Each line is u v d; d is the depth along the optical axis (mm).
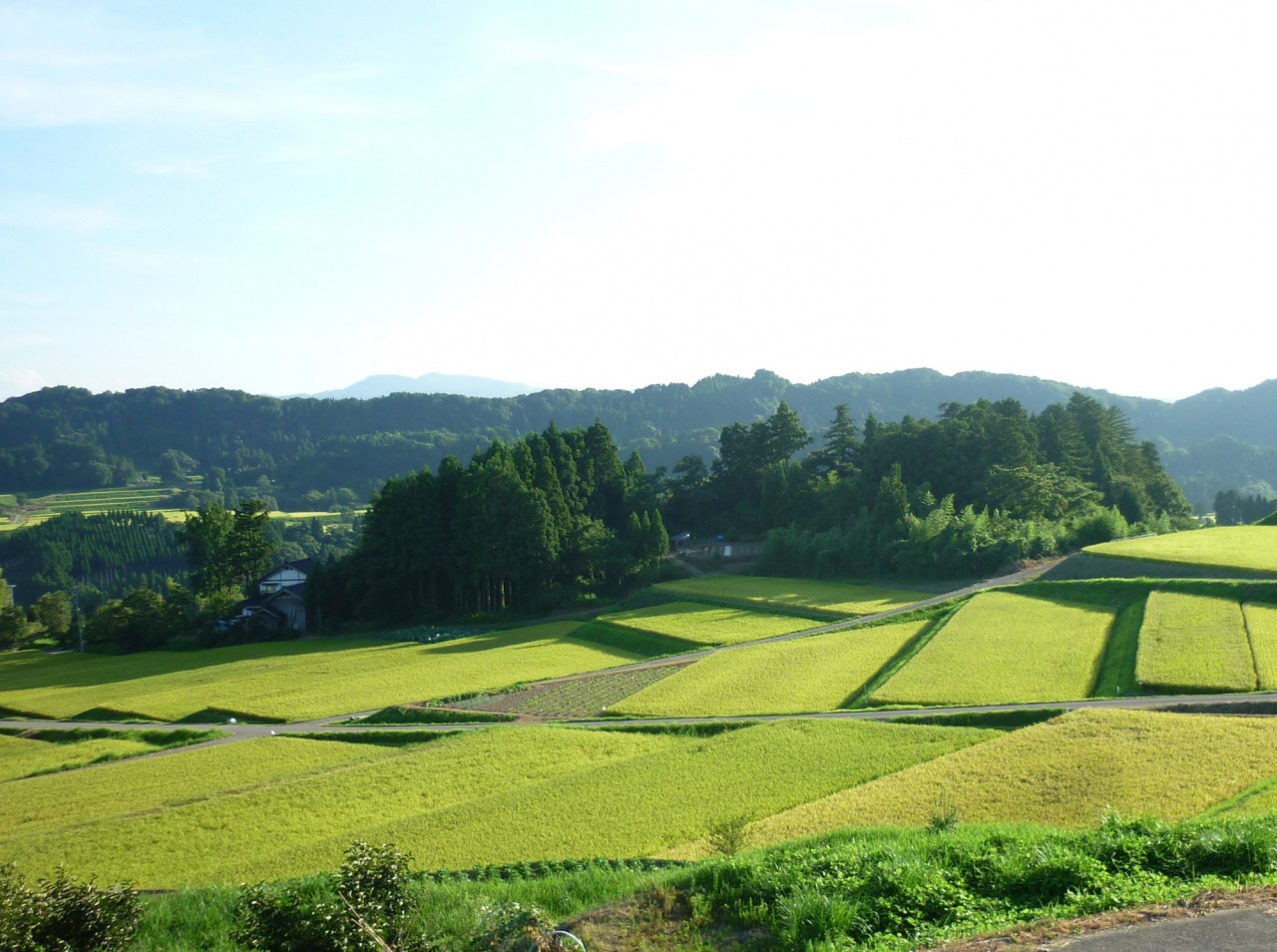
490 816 38406
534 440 140875
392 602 123688
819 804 35812
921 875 17922
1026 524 105250
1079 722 42875
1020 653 63312
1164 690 49594
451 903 21125
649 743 51625
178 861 37531
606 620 99000
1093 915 15672
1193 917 14969
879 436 136750
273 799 44625
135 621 120125
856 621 85875
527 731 54906
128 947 19719
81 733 68188
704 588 112938
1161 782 33562
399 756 51062
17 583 194250
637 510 142375
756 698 60406
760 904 17828
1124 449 154375
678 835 34500
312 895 21047
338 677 82812
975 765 38219
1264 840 17828
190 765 55062
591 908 19359
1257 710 44531
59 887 18938
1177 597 72188
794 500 136875
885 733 46844
